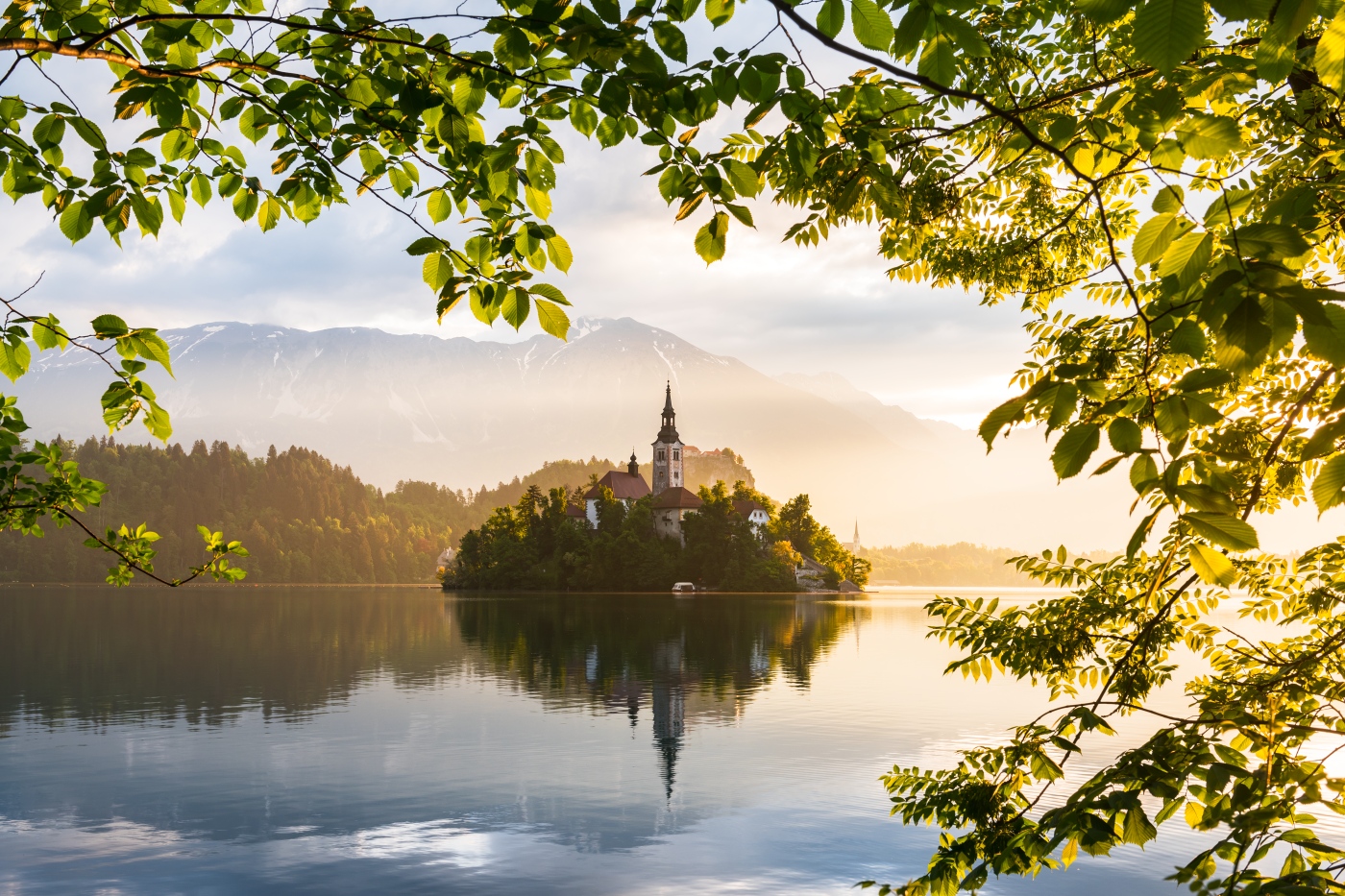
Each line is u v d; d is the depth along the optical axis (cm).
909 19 230
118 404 463
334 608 10419
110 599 13062
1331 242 482
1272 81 202
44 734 2380
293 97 375
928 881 444
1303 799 338
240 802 1705
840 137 398
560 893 1259
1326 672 499
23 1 350
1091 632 620
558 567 15762
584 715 2684
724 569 15050
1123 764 363
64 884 1294
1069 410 223
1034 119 527
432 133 409
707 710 2789
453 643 5322
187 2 349
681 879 1310
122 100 364
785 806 1670
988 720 2567
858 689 3284
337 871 1345
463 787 1822
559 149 392
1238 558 603
